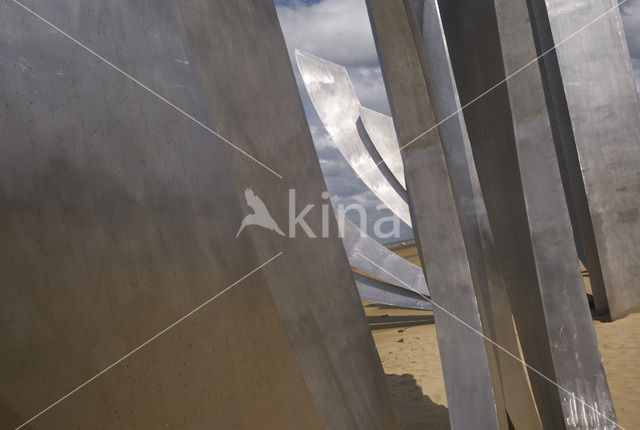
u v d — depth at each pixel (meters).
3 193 1.23
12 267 1.21
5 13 1.32
